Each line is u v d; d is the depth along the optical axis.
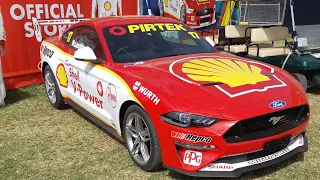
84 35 4.95
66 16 7.88
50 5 7.59
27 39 7.38
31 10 7.34
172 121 3.10
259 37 7.23
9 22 7.09
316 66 6.07
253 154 3.23
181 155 3.17
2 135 4.91
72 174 3.74
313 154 3.98
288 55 6.41
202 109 3.04
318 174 3.54
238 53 7.39
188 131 3.03
